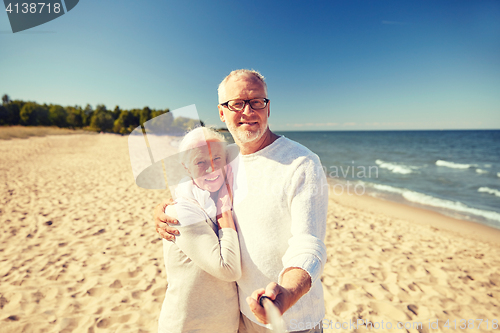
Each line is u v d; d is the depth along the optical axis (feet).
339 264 13.46
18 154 50.72
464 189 38.42
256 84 3.90
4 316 8.69
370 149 116.78
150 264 12.28
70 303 9.46
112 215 18.88
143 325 8.62
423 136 247.70
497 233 20.11
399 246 16.19
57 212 19.12
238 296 4.34
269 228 3.85
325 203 3.80
